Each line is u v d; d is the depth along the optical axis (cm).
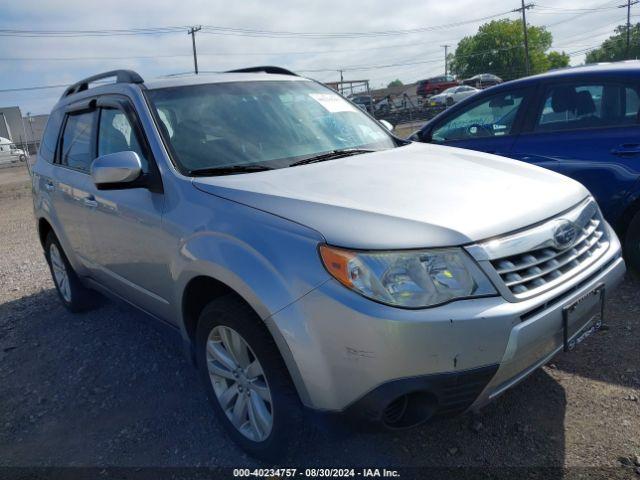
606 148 437
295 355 226
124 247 338
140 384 362
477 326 212
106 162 293
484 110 528
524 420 284
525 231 236
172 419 319
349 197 251
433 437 278
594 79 452
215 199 271
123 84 365
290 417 245
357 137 374
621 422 275
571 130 461
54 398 360
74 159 417
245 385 268
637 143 421
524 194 260
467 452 266
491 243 224
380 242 218
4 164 2900
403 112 3422
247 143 328
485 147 514
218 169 301
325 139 356
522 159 486
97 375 381
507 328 215
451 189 261
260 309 234
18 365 412
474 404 223
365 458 268
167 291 308
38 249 809
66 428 325
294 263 227
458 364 213
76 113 429
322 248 223
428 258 216
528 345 222
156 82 359
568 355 339
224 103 352
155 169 307
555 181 288
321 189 264
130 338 430
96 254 384
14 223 1117
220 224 259
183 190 288
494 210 239
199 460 281
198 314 302
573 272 247
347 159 321
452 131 554
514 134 497
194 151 312
